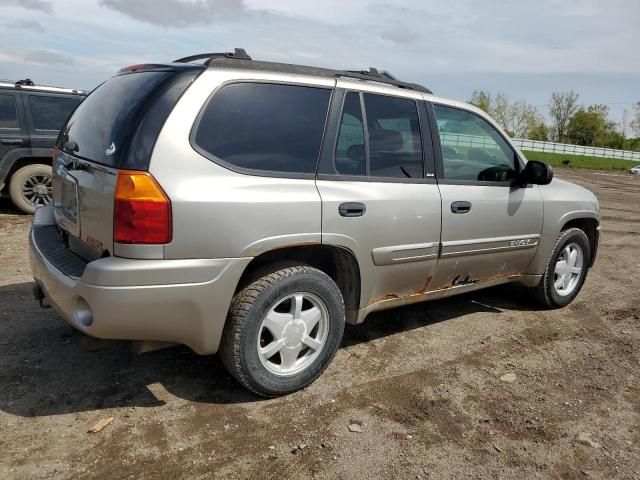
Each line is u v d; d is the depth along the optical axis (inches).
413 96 147.0
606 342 170.6
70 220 123.8
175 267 103.5
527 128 2795.3
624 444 115.5
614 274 255.9
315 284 123.3
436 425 118.3
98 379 129.3
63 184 130.0
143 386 127.3
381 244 134.3
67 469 97.4
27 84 313.4
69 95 323.0
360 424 116.7
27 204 314.8
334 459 104.6
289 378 124.6
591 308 203.0
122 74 130.3
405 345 159.2
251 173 113.3
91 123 123.3
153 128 103.9
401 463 104.7
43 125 314.2
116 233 102.0
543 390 137.0
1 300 175.5
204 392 126.1
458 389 134.8
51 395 121.0
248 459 103.2
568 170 1448.1
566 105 2839.6
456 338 166.9
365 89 135.5
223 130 111.3
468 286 167.0
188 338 110.7
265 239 113.0
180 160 104.9
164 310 104.7
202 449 105.3
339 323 130.3
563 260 196.7
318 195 121.3
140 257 101.5
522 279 185.2
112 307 100.6
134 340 110.3
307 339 126.8
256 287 115.6
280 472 100.1
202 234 105.3
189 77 109.6
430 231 144.8
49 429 108.6
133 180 100.3
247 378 118.1
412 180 142.6
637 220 450.0
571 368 150.6
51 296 116.3
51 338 149.3
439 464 105.1
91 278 101.4
